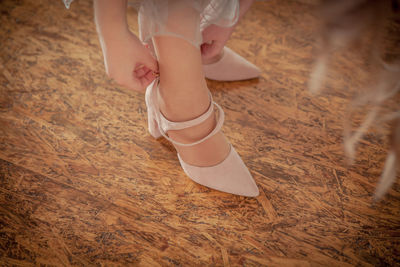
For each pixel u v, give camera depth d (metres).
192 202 0.89
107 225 0.84
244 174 0.90
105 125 1.08
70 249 0.79
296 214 0.87
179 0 0.61
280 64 1.28
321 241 0.81
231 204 0.89
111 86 1.20
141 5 0.66
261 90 1.19
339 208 0.88
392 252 0.79
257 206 0.88
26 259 0.77
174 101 0.75
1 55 1.28
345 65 1.22
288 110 1.12
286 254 0.79
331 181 0.94
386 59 1.14
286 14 1.50
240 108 1.13
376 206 0.88
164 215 0.86
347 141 0.56
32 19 1.44
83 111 1.11
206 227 0.84
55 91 1.17
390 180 0.54
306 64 1.28
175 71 0.70
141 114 1.12
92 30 1.41
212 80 1.23
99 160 0.98
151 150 1.02
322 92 1.17
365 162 0.98
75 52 1.31
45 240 0.80
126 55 0.68
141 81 0.79
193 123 0.78
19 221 0.84
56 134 1.04
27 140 1.02
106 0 0.62
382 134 1.04
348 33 0.35
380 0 0.32
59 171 0.95
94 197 0.89
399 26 1.28
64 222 0.84
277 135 1.05
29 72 1.23
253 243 0.81
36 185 0.91
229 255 0.79
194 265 0.77
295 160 0.99
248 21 1.47
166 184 0.93
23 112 1.10
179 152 0.89
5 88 1.17
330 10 0.34
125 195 0.90
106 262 0.77
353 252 0.79
